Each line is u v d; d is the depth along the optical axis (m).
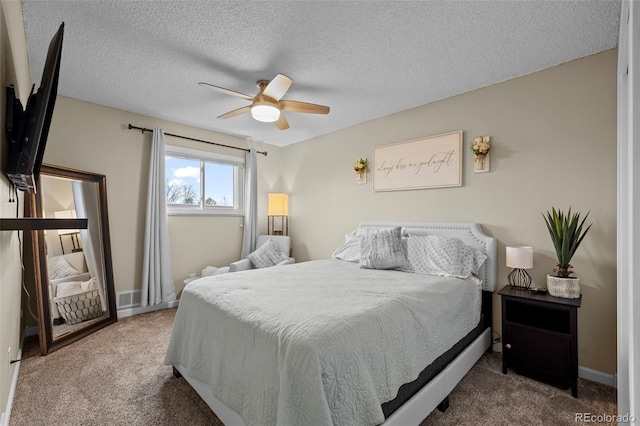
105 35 2.07
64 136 3.10
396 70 2.54
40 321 2.51
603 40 2.11
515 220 2.63
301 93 2.99
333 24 1.95
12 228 1.09
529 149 2.57
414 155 3.30
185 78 2.70
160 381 2.13
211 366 1.72
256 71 2.56
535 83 2.55
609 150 2.21
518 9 1.81
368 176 3.78
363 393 1.26
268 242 4.38
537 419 1.76
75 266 2.94
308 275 2.49
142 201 3.65
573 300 2.08
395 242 2.86
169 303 3.79
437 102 3.15
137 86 2.87
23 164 1.29
